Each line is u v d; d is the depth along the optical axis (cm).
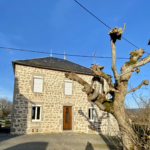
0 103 3478
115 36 475
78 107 1265
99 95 534
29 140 871
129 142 453
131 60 529
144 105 445
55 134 1095
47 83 1177
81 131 1240
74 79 589
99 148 798
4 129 1295
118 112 486
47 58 1428
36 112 1114
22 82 1095
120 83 512
